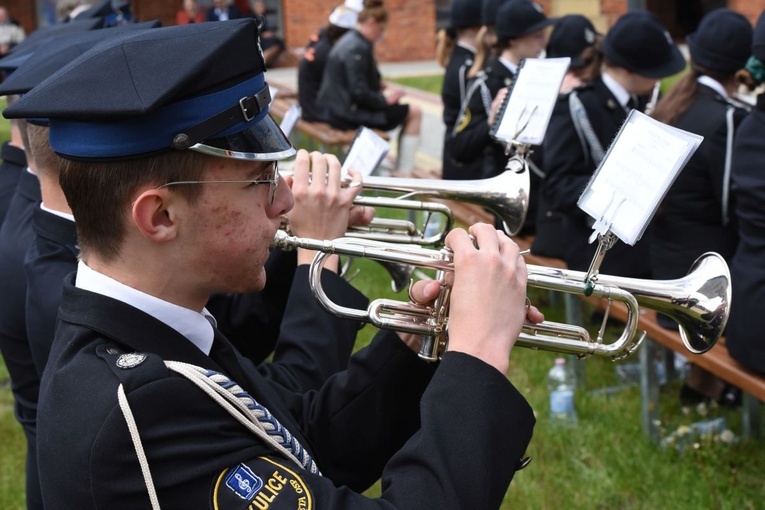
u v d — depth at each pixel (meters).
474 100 4.82
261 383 1.57
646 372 3.68
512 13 4.72
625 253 4.10
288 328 1.83
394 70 15.83
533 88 2.34
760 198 3.13
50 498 1.22
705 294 1.70
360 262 5.77
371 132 2.62
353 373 1.63
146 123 1.20
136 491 1.15
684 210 3.67
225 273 1.30
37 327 1.86
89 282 1.30
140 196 1.22
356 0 7.45
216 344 1.41
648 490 3.39
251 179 1.27
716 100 3.59
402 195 2.22
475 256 1.35
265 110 1.29
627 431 3.83
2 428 4.22
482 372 1.27
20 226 2.21
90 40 2.06
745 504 3.25
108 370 1.21
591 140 4.00
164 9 17.31
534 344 1.61
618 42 3.97
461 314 1.32
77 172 1.24
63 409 1.21
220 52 1.21
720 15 3.62
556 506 3.35
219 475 1.19
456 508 1.20
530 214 4.97
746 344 3.15
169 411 1.19
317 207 1.88
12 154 3.19
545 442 3.75
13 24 13.93
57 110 1.21
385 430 1.61
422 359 1.58
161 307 1.30
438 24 17.30
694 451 3.58
